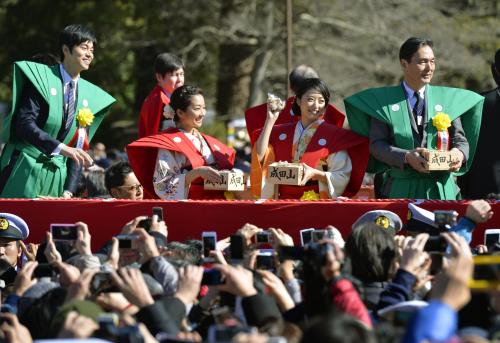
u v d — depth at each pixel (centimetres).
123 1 6975
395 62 6712
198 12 6881
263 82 7012
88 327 1070
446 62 6606
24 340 1167
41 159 2136
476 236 1862
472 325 1293
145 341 1059
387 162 1978
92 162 2092
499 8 7056
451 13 7038
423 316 955
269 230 1562
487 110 2178
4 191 2141
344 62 6744
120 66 7138
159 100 2334
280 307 1325
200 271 1264
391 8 6856
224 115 6838
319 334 955
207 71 7175
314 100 2077
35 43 7069
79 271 1401
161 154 2091
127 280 1234
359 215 1873
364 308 1176
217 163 2125
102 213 1948
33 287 1386
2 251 1811
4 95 7444
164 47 6969
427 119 2009
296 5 6869
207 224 1919
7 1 7231
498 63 2200
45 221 1967
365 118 2061
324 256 1196
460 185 2228
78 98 2162
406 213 1861
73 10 7050
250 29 6756
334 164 2053
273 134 2119
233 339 993
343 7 6862
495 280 1132
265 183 2078
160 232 1550
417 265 1303
